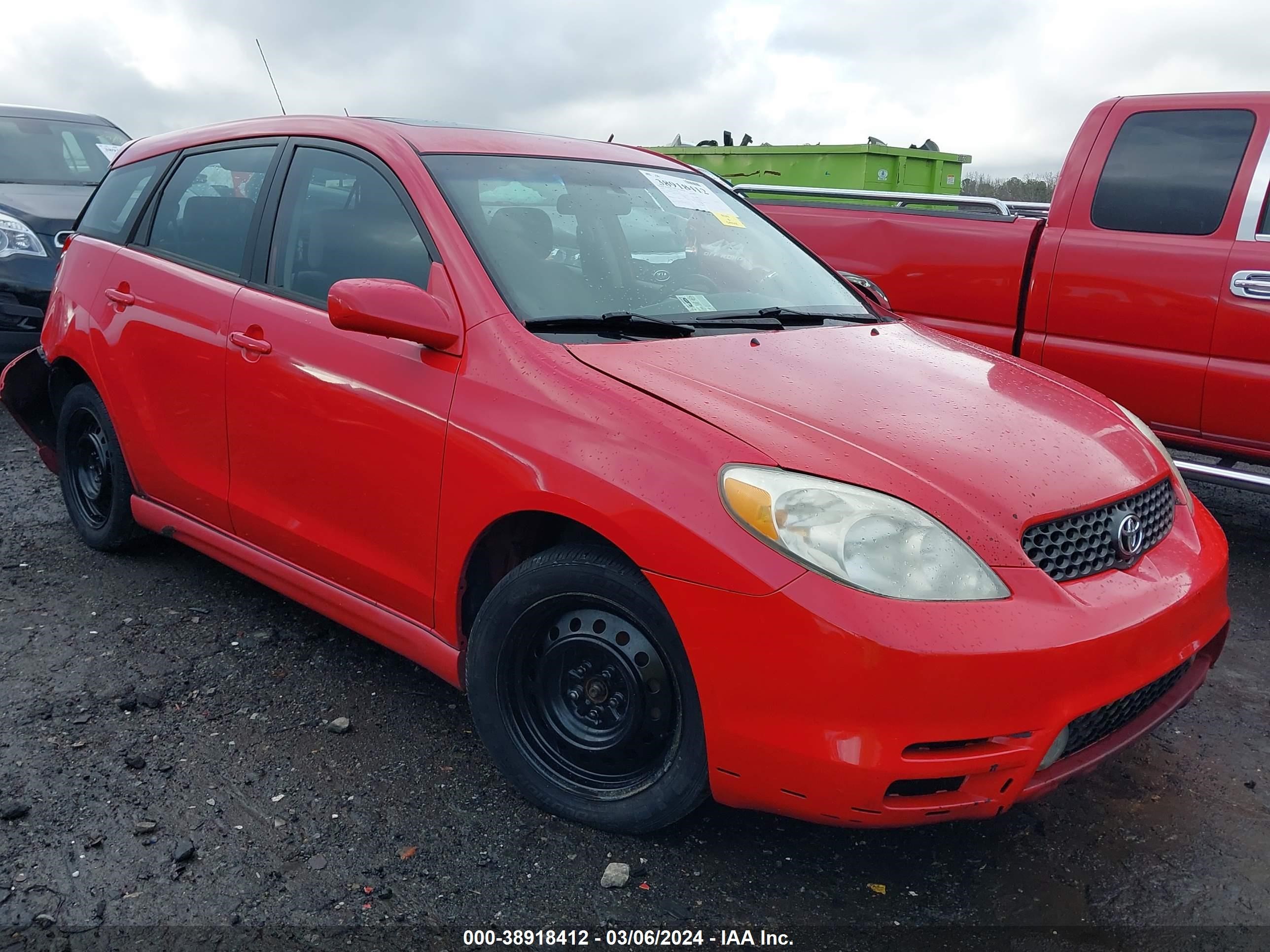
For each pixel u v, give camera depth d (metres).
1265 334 4.43
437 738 3.00
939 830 2.66
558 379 2.51
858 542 2.11
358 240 3.06
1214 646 2.69
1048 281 4.99
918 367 2.92
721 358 2.70
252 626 3.68
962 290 5.31
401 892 2.35
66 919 2.22
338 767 2.83
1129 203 4.86
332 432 2.94
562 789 2.59
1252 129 4.58
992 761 2.11
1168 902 2.41
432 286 2.81
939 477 2.26
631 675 2.42
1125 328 4.82
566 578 2.44
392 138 3.13
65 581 4.01
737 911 2.34
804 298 3.43
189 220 3.70
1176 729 3.22
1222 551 2.72
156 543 4.39
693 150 10.90
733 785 2.25
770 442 2.28
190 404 3.46
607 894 2.37
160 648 3.49
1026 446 2.48
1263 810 2.79
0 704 3.10
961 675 2.05
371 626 3.01
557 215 3.09
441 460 2.64
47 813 2.58
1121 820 2.73
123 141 8.76
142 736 2.95
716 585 2.17
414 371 2.75
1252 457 4.67
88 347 3.88
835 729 2.09
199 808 2.63
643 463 2.30
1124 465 2.58
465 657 2.76
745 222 3.73
